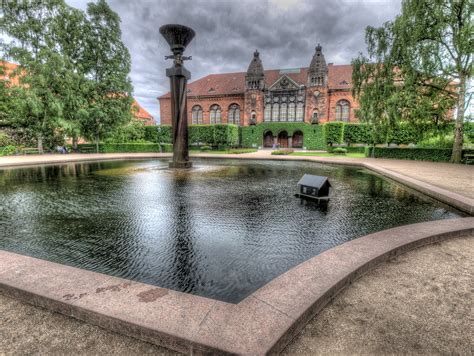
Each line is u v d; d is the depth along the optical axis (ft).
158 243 13.30
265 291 7.78
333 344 6.31
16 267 9.21
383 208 20.59
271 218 17.71
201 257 11.67
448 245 12.78
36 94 80.74
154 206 20.90
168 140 123.03
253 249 12.56
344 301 8.07
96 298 7.36
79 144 101.96
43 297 7.48
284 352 6.04
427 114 58.85
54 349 6.08
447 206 21.25
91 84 92.89
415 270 10.16
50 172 43.16
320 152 106.32
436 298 8.27
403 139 88.48
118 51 100.07
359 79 66.59
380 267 10.39
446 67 58.39
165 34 44.91
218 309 6.90
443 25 52.01
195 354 5.85
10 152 80.79
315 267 9.37
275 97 150.82
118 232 14.93
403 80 61.16
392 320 7.20
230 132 123.13
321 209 20.17
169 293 7.69
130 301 7.23
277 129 146.61
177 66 45.88
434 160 62.23
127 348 6.13
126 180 34.47
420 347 6.24
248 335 5.94
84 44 94.58
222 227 15.81
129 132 110.63
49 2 83.20
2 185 30.81
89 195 25.08
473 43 50.39
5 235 14.47
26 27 79.61
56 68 82.28
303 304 7.13
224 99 159.33
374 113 63.93
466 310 7.66
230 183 32.12
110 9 95.71
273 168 49.47
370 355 5.97
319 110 139.23
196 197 24.22
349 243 11.76
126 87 100.22
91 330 6.72
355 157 75.25
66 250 12.44
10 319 7.12
